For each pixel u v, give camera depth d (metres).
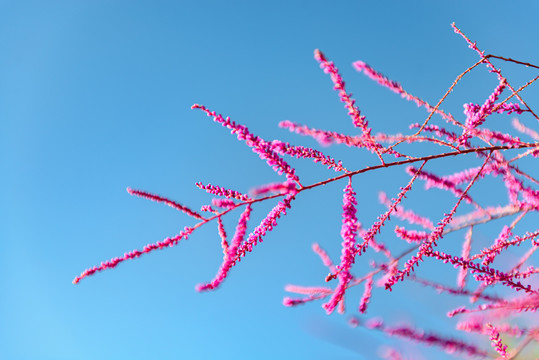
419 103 0.51
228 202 0.50
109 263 0.49
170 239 0.50
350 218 0.50
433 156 0.51
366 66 0.51
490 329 0.49
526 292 0.51
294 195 0.50
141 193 0.50
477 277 0.51
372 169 0.51
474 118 0.52
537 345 0.49
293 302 0.52
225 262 0.50
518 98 0.52
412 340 0.48
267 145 0.50
